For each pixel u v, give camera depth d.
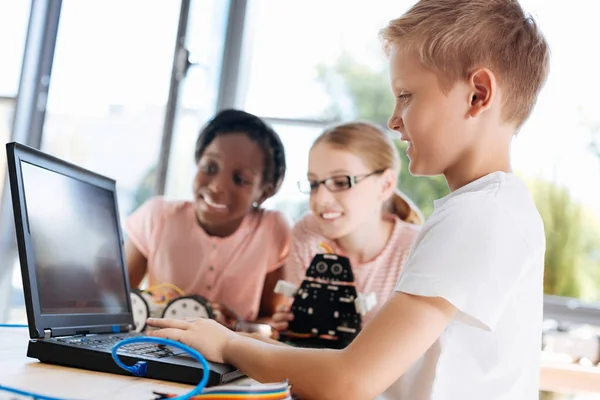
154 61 2.03
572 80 1.87
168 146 1.97
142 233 1.71
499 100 0.78
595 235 1.83
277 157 1.70
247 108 2.06
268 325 1.43
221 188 1.65
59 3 2.11
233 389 0.56
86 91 2.08
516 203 0.75
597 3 1.86
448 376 0.72
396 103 0.81
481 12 0.79
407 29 0.79
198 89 2.04
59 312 0.82
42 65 2.10
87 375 0.71
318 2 2.07
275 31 2.09
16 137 2.07
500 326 0.73
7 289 2.00
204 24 2.07
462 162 0.79
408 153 0.82
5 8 2.12
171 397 0.61
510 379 0.73
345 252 1.57
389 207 1.63
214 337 0.77
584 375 1.51
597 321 1.79
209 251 1.65
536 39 0.83
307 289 1.36
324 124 2.01
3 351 0.83
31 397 0.57
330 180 1.54
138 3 2.07
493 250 0.68
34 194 0.81
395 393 0.77
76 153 2.06
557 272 1.84
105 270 0.99
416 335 0.66
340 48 2.04
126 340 0.69
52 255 0.83
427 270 0.68
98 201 1.00
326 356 0.68
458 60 0.76
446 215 0.72
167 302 1.43
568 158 1.86
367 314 1.47
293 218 1.83
